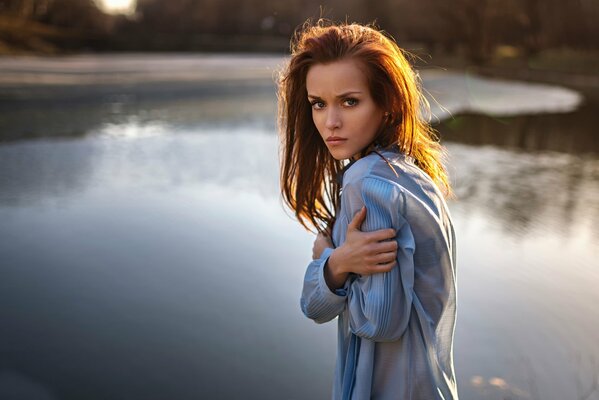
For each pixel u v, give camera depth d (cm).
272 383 246
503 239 441
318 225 130
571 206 544
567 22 4881
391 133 111
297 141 125
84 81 1733
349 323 111
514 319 306
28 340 277
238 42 4919
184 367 258
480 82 2597
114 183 599
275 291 344
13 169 641
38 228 449
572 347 277
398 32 5344
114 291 338
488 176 675
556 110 1546
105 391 237
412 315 107
